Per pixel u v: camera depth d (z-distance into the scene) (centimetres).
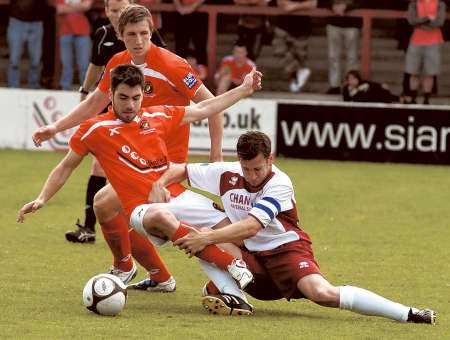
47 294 2531
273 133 5444
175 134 2584
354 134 5394
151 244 2581
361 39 6288
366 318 2338
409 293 2650
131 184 2380
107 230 2584
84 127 2414
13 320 2234
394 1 6019
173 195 2388
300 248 2327
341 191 4478
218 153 2602
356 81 5600
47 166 4978
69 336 2091
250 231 2267
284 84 6269
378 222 3775
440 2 5609
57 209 3906
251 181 2295
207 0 6072
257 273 2353
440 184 4734
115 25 2945
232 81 5725
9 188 4338
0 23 6606
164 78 2608
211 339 2083
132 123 2402
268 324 2247
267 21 6138
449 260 3108
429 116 5338
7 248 3150
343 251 3225
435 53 5662
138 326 2194
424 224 3756
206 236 2269
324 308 2466
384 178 4878
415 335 2156
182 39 5891
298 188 4522
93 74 3159
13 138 5562
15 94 5534
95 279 2311
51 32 5988
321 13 5925
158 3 5850
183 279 2789
